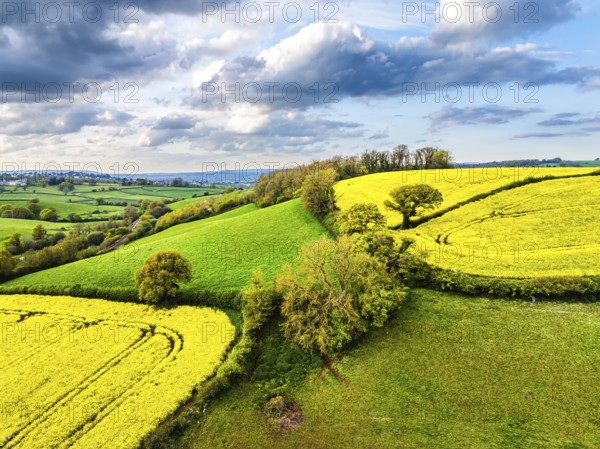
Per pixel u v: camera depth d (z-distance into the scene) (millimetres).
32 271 70562
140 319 48281
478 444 26109
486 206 61375
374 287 39438
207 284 52094
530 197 61562
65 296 56906
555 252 45031
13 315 51844
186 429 30203
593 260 41625
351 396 32250
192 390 34594
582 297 37844
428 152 115125
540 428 26531
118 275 59531
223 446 28562
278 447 28172
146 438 29344
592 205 55344
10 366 39500
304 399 32781
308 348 38531
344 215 57250
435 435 27391
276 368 36656
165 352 40375
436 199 58562
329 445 27859
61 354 41312
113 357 40312
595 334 33344
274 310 43562
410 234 56031
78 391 35219
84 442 29094
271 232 67750
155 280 49656
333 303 38719
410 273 44500
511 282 40094
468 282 41625
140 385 35281
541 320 36156
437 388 31312
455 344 35344
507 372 31516
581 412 27141
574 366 30859
